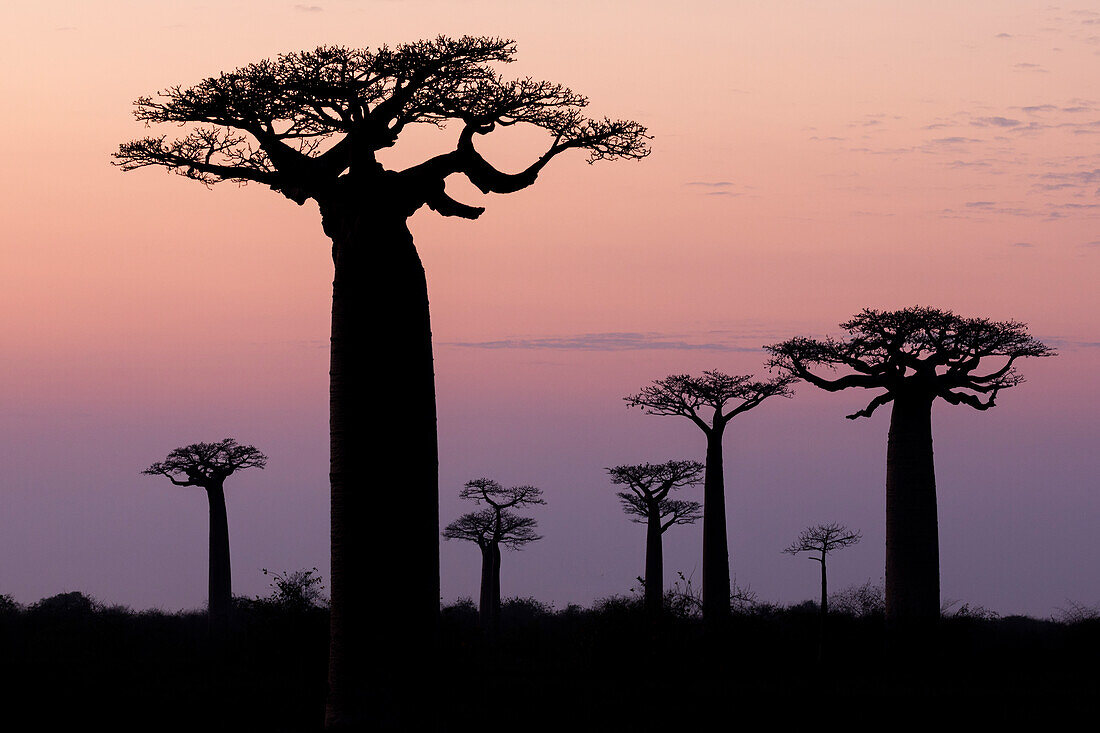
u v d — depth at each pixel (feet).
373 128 126.21
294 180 125.70
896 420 258.16
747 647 225.15
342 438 121.60
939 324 256.32
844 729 141.69
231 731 135.44
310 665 205.46
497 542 411.54
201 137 124.98
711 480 299.99
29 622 260.62
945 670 219.00
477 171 130.31
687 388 299.38
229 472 366.84
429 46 125.49
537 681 187.62
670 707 156.35
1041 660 233.35
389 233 124.98
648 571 351.87
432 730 119.14
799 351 260.62
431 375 125.08
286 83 122.62
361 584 119.14
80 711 146.51
